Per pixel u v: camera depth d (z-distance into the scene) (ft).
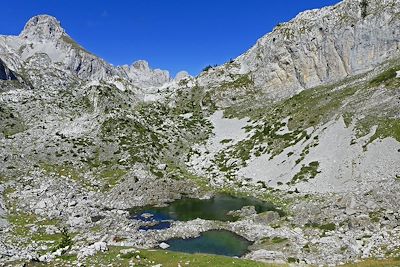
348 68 502.38
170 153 451.12
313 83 535.19
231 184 349.61
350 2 548.72
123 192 329.93
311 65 544.21
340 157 314.96
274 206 278.46
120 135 465.06
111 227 236.63
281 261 164.66
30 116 535.60
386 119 329.11
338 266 146.30
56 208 270.87
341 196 245.65
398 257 145.28
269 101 561.84
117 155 420.36
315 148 345.31
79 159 404.16
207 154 440.45
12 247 178.81
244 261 148.46
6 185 315.58
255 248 195.31
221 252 191.93
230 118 551.18
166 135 498.28
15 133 477.36
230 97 615.16
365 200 224.53
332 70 519.60
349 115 363.76
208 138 495.00
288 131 409.69
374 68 465.47
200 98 644.69
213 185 354.33
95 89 635.66
